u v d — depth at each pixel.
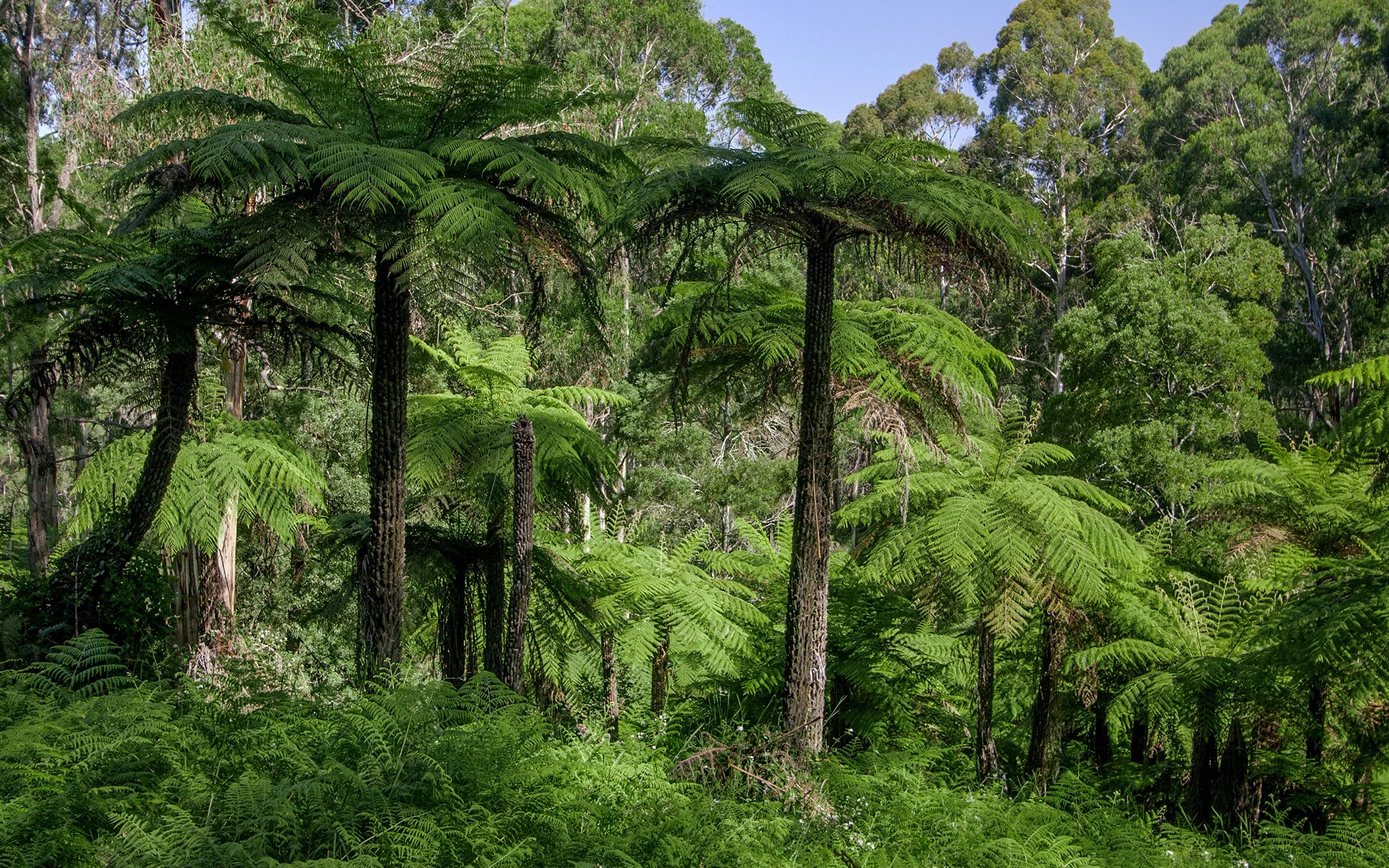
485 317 15.33
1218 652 8.21
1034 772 8.36
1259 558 8.80
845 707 9.75
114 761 4.54
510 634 6.31
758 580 10.84
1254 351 22.28
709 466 22.91
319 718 5.70
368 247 6.84
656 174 6.89
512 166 6.08
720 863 4.86
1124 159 35.81
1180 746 9.46
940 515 7.87
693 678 10.70
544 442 8.17
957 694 11.98
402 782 4.81
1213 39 37.62
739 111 7.23
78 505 11.63
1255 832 7.62
